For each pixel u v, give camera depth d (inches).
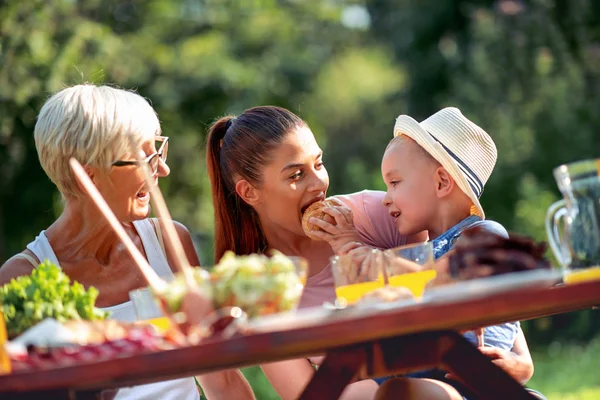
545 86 617.6
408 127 151.7
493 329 135.5
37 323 102.9
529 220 546.9
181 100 557.3
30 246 145.7
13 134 474.9
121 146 140.0
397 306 95.5
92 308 106.1
